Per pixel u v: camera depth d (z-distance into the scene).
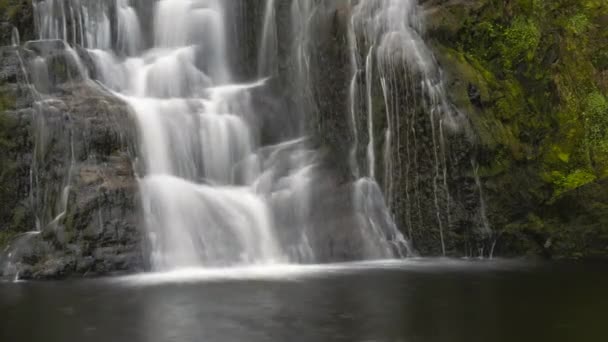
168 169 17.36
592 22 22.06
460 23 19.55
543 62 20.31
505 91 19.20
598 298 11.91
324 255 16.86
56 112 16.28
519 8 20.42
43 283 13.84
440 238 17.92
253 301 11.78
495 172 18.17
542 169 19.05
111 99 17.50
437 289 12.82
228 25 21.42
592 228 17.91
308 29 19.86
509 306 11.28
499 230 18.09
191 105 18.50
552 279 14.02
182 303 11.64
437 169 17.97
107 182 15.52
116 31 20.92
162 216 15.81
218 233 16.12
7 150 16.14
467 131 17.91
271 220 16.97
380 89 18.58
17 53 17.50
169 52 20.86
